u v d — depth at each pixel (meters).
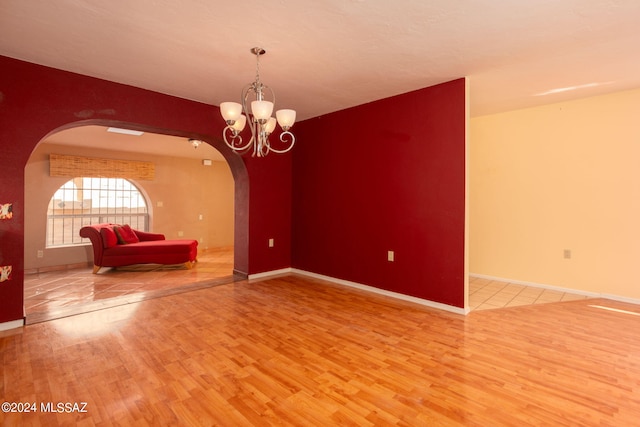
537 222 4.44
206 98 3.93
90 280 4.84
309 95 3.87
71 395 1.95
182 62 2.95
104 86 3.34
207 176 8.07
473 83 3.50
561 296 4.03
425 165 3.64
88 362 2.34
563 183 4.23
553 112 4.27
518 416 1.77
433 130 3.56
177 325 3.04
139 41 2.57
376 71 3.16
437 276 3.56
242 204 4.89
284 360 2.39
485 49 2.70
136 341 2.69
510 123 4.63
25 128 2.93
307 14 2.20
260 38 2.52
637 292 3.78
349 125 4.39
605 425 1.70
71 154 5.99
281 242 5.19
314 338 2.77
